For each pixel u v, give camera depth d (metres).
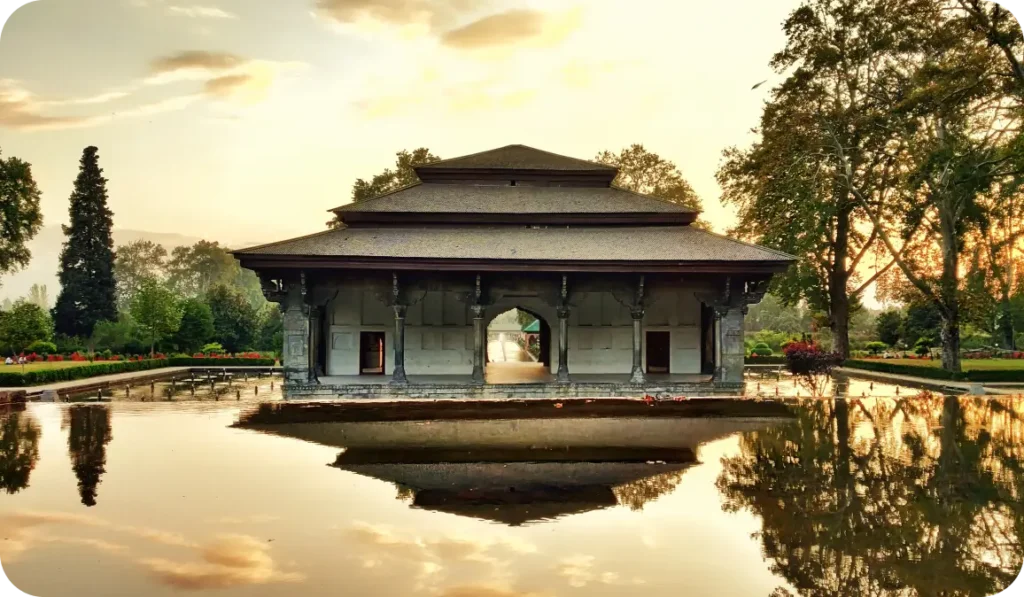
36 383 26.84
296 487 12.22
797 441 16.45
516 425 18.59
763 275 25.06
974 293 30.36
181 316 44.09
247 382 31.36
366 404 22.30
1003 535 9.83
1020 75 26.09
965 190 28.94
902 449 15.52
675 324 28.81
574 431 17.73
